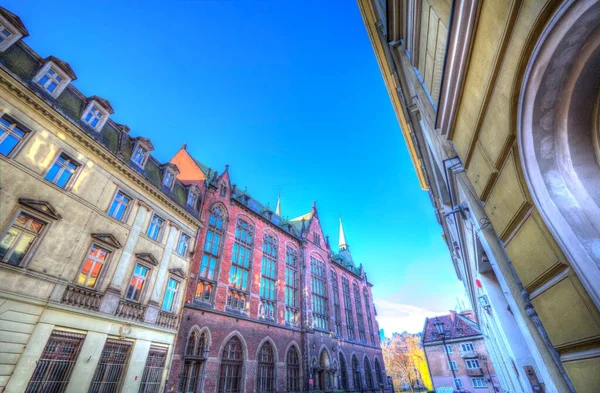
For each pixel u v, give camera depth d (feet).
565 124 9.32
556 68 8.69
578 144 9.19
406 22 28.30
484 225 17.21
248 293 89.51
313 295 123.24
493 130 12.67
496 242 16.52
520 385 30.45
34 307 38.78
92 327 45.06
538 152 9.90
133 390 48.37
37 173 42.70
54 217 43.47
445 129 19.15
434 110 24.34
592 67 8.27
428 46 22.77
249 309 86.43
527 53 9.20
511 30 9.86
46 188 43.47
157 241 62.80
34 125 43.39
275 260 109.40
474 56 13.05
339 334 130.00
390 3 28.86
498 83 11.43
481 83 12.91
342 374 118.11
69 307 42.68
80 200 47.98
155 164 70.13
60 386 39.27
